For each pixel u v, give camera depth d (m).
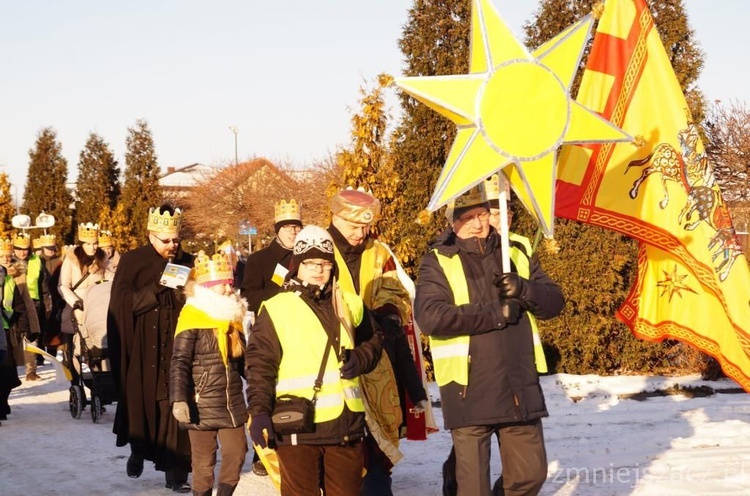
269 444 4.66
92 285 11.12
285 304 4.80
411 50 13.22
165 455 7.63
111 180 47.19
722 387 11.25
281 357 4.76
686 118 7.48
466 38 13.12
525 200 5.24
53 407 12.66
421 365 6.57
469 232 5.43
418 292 5.27
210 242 54.81
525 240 5.65
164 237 7.98
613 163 7.44
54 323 14.84
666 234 7.45
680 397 10.97
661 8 12.95
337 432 4.69
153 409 7.71
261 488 7.60
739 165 22.89
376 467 5.71
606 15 7.61
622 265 12.11
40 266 16.09
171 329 7.81
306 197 51.59
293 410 4.61
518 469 5.18
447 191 5.09
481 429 5.14
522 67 5.20
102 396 11.09
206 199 55.22
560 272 12.18
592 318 12.20
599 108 7.58
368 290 6.08
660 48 7.56
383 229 12.45
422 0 13.22
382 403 5.65
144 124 47.72
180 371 6.27
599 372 12.38
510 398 5.08
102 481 8.09
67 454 9.34
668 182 7.45
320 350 4.75
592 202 7.43
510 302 5.05
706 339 7.53
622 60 7.57
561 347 12.27
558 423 9.59
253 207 53.78
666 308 7.67
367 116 12.29
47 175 44.91
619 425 9.34
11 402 13.22
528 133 5.19
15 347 13.05
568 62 5.30
